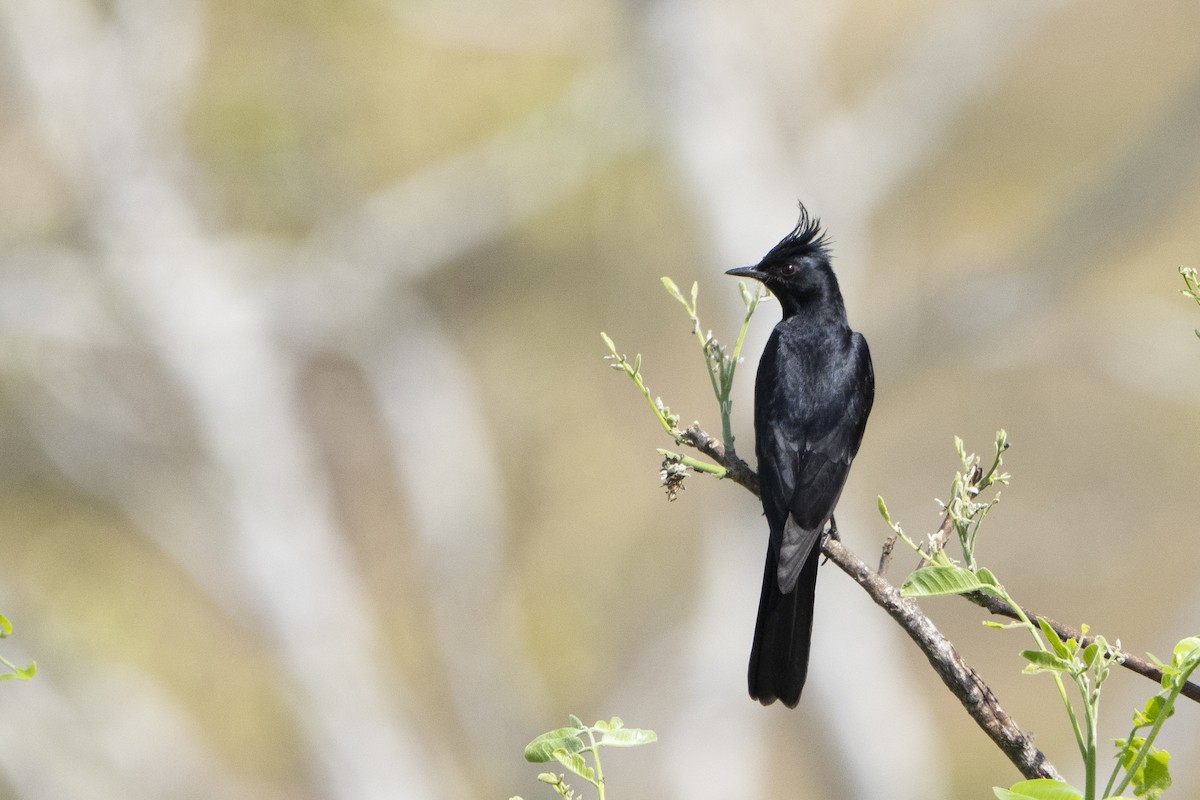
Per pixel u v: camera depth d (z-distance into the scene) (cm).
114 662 1766
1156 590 1936
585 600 1873
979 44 1762
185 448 1745
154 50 1688
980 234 1984
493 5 1759
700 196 1712
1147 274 1850
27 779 1698
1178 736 1546
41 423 1720
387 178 1819
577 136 1783
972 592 320
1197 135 1638
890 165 1775
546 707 1852
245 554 1723
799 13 1884
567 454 1881
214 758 1798
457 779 1862
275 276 1814
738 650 1672
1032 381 1966
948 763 1877
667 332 1852
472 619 1859
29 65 1670
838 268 1748
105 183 1683
